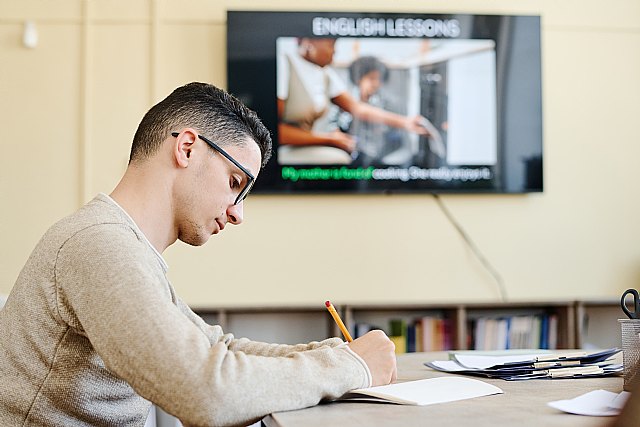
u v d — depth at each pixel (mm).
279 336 3846
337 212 3877
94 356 1327
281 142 3805
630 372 1298
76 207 3770
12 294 1361
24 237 3748
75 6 3818
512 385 1419
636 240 3990
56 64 3797
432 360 1938
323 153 3820
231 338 1719
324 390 1197
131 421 1441
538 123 3908
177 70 3840
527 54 3912
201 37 3854
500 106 3893
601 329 3994
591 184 3988
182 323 1174
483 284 3908
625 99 4020
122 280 1199
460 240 3912
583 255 3965
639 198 4008
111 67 3816
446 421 1038
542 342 3803
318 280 3844
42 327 1302
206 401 1108
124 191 1428
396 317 3887
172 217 1437
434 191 3854
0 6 3779
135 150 1453
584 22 4020
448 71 3883
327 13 3840
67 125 3789
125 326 1157
